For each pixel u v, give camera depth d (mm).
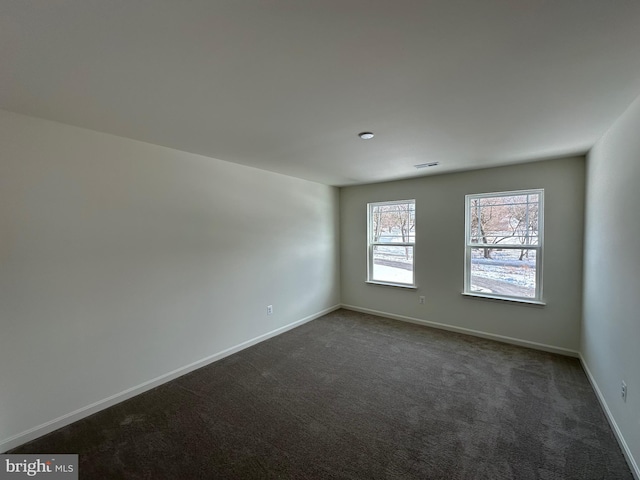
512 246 3752
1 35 1169
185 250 3016
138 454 1945
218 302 3340
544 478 1733
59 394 2207
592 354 2762
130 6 1030
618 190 2090
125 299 2572
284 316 4223
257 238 3801
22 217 2033
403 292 4664
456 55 1364
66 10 1044
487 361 3250
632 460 1768
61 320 2215
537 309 3553
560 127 2297
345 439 2074
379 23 1141
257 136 2502
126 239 2572
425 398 2562
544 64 1437
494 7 1063
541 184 3445
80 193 2295
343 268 5371
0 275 1954
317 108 1938
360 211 5094
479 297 3928
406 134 2455
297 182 4434
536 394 2598
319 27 1162
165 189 2840
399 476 1760
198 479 1751
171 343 2910
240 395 2633
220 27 1154
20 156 2018
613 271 2180
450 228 4152
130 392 2602
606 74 1524
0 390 1958
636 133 1791
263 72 1506
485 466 1825
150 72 1492
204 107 1917
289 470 1812
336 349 3607
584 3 1044
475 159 3318
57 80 1560
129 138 2564
